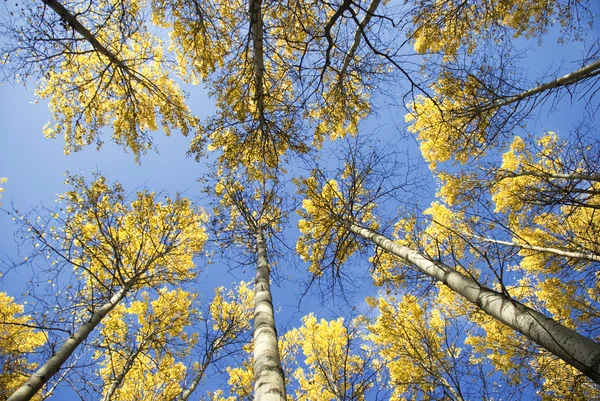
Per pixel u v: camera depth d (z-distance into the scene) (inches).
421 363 200.8
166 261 237.1
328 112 182.2
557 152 205.6
